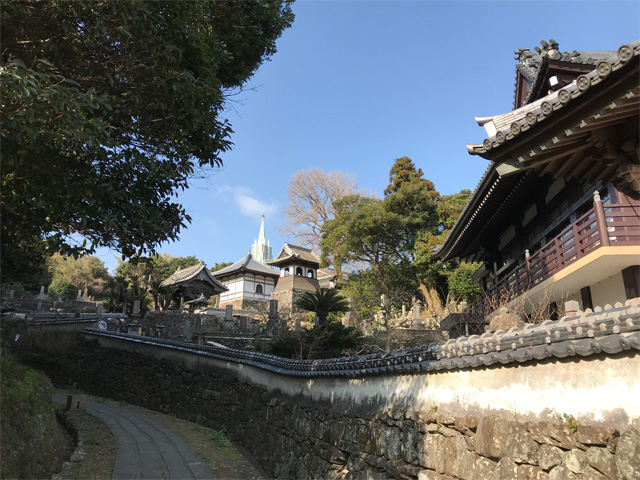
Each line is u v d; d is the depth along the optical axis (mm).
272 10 9102
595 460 3381
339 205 30422
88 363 17078
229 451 9523
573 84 3656
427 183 31969
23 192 4699
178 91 5574
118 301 24594
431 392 5488
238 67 9352
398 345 18109
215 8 7309
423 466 5168
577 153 4555
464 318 15477
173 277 37531
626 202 8594
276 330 20531
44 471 5891
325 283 43000
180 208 6379
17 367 7301
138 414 12375
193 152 6758
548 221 11891
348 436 6766
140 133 6145
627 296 8688
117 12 4633
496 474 4164
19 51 4789
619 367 3416
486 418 4473
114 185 5488
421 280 27984
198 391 12523
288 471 7875
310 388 8430
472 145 4590
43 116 3980
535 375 4109
